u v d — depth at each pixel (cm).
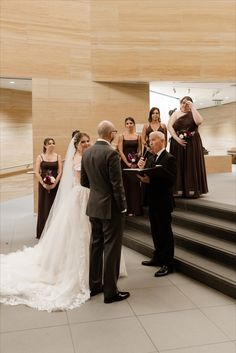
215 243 431
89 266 375
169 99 1120
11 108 1041
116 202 342
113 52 820
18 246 554
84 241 386
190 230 497
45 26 793
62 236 397
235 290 349
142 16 819
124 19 816
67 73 810
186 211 548
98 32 818
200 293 369
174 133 564
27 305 348
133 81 830
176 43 828
